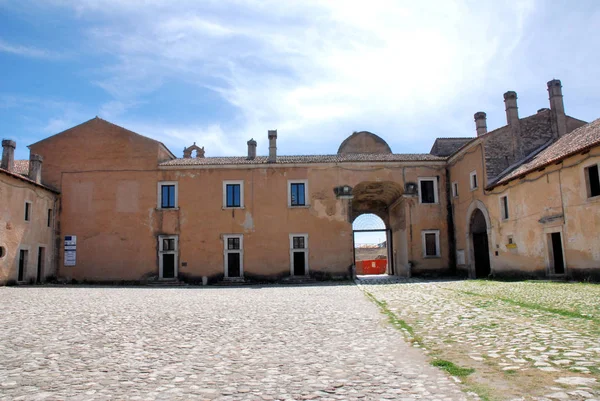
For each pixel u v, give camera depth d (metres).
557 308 10.70
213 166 31.11
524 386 4.92
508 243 24.27
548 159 21.27
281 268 30.41
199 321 10.70
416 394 4.83
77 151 31.27
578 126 27.03
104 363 6.49
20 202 26.12
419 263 31.11
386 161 31.56
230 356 6.91
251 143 33.59
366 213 38.78
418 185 31.72
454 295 15.60
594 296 12.77
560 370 5.45
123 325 10.07
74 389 5.23
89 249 30.34
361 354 6.90
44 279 28.94
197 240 30.59
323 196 31.22
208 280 30.17
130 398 4.90
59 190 30.77
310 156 33.41
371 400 4.68
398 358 6.56
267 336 8.60
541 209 21.42
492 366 5.84
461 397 4.68
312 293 19.59
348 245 30.75
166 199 31.06
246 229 30.75
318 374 5.79
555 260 20.95
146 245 30.48
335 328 9.41
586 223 18.52
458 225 30.44
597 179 18.38
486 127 32.28
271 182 31.27
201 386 5.33
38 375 5.84
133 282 30.06
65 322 10.49
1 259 24.27
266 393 5.02
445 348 7.11
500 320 9.48
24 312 12.43
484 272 28.72
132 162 31.12
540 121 27.05
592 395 4.50
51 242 29.81
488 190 25.94
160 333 8.99
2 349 7.43
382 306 13.27
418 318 10.49
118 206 30.75
